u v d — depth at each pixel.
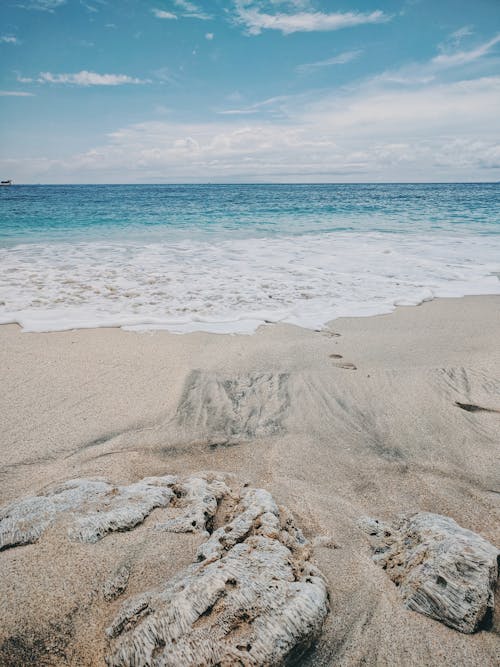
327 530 2.49
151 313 6.34
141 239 13.19
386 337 5.59
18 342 5.27
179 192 55.94
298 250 11.40
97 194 45.81
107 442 3.36
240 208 25.23
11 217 18.69
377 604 1.97
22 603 1.88
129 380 4.37
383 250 11.45
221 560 1.97
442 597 1.90
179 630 1.66
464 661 1.74
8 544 2.15
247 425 3.69
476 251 11.34
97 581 2.00
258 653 1.61
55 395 4.04
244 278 8.37
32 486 2.80
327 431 3.62
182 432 3.56
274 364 4.76
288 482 2.98
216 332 5.68
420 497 2.84
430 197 39.97
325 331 5.78
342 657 1.75
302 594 1.83
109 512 2.35
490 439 3.50
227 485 2.88
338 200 34.69
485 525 2.56
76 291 7.31
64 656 1.73
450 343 5.40
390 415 3.85
